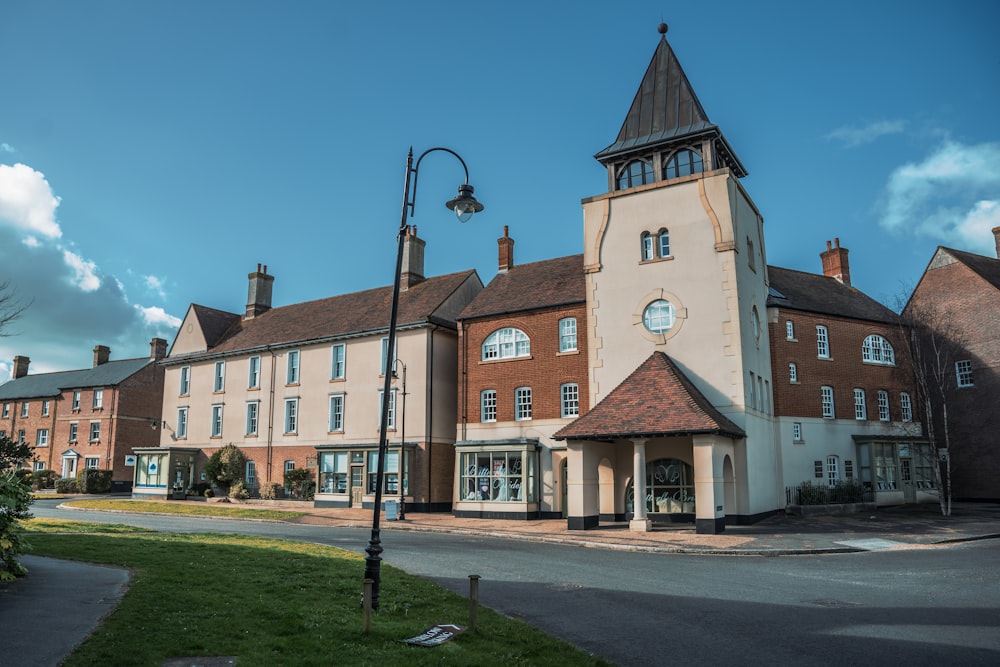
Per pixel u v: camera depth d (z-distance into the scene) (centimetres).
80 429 5556
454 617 1022
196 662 758
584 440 2519
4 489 1145
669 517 2744
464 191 1319
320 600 1088
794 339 3097
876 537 2120
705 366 2662
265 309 4822
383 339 3716
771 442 2897
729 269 2672
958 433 3412
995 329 3331
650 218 2884
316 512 3253
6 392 6347
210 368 4516
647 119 3041
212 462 4147
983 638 945
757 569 1590
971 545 1975
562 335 3136
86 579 1188
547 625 1036
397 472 3462
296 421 3997
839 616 1085
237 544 1775
